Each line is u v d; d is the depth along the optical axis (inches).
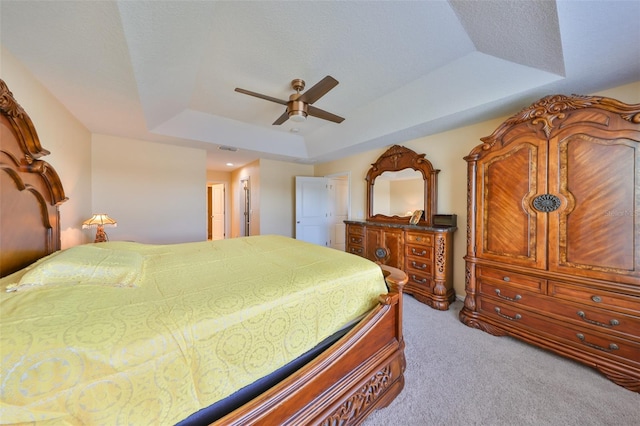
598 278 65.1
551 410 54.1
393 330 59.0
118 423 26.3
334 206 216.7
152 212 149.2
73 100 85.1
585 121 66.3
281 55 80.5
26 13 45.4
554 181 71.9
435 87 95.7
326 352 44.8
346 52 79.0
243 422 32.8
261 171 203.2
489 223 87.7
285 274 52.3
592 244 65.9
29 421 22.9
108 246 70.7
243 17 63.6
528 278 78.0
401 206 142.3
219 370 33.7
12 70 59.4
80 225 111.3
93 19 47.4
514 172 80.7
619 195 61.7
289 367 43.7
